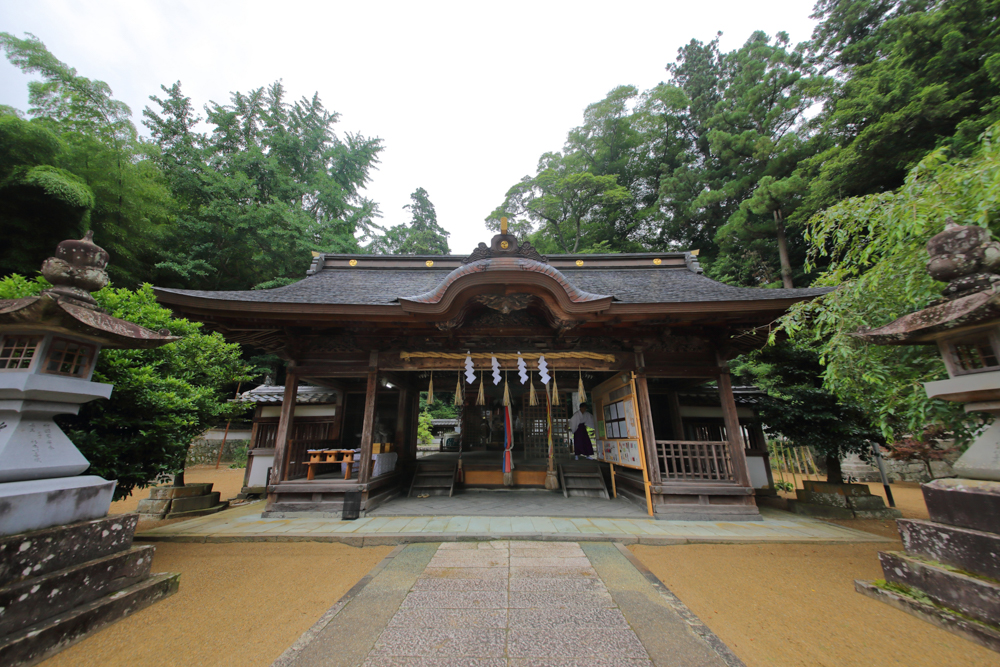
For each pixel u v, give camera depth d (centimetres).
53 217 1334
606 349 775
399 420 1017
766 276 1997
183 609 350
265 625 324
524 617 330
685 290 793
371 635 301
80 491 333
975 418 386
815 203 1666
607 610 343
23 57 1655
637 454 745
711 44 3453
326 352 762
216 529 590
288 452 733
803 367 806
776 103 2530
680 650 282
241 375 832
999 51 1301
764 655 283
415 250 3291
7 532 277
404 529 587
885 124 1370
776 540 545
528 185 2958
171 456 548
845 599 369
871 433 704
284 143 2631
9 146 1305
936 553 336
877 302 423
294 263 2119
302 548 527
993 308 280
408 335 772
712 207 2519
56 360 332
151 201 1770
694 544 541
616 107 3108
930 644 288
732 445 709
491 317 781
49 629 269
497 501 820
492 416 1402
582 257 999
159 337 375
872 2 2197
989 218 369
